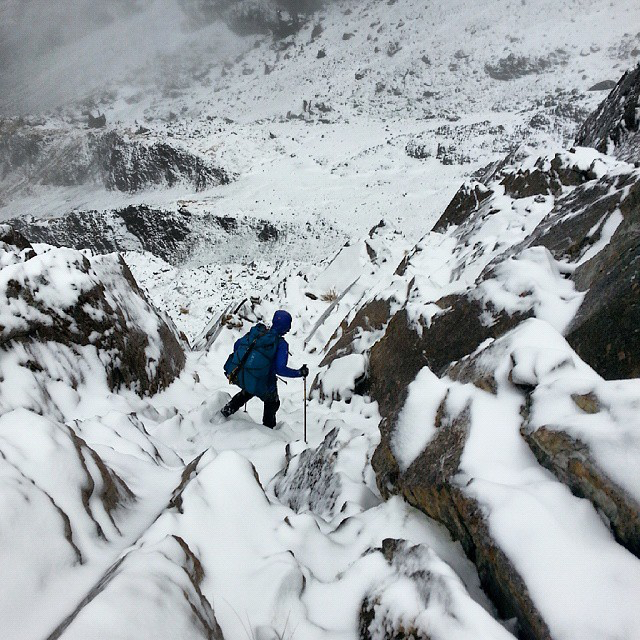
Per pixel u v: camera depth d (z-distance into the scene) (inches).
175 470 123.6
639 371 104.1
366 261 567.2
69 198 4274.1
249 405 251.3
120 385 216.4
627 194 191.8
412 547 77.7
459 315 185.0
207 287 835.4
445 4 7386.8
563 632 56.4
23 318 179.2
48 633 52.0
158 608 51.5
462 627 58.3
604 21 5816.9
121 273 274.7
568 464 73.9
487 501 75.3
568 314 141.6
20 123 6358.3
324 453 144.2
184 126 4178.2
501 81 5354.3
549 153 372.5
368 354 236.5
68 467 75.4
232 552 78.6
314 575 82.1
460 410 101.1
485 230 337.7
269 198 2593.5
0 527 56.2
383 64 6368.1
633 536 62.4
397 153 3016.7
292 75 7007.9
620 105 473.7
